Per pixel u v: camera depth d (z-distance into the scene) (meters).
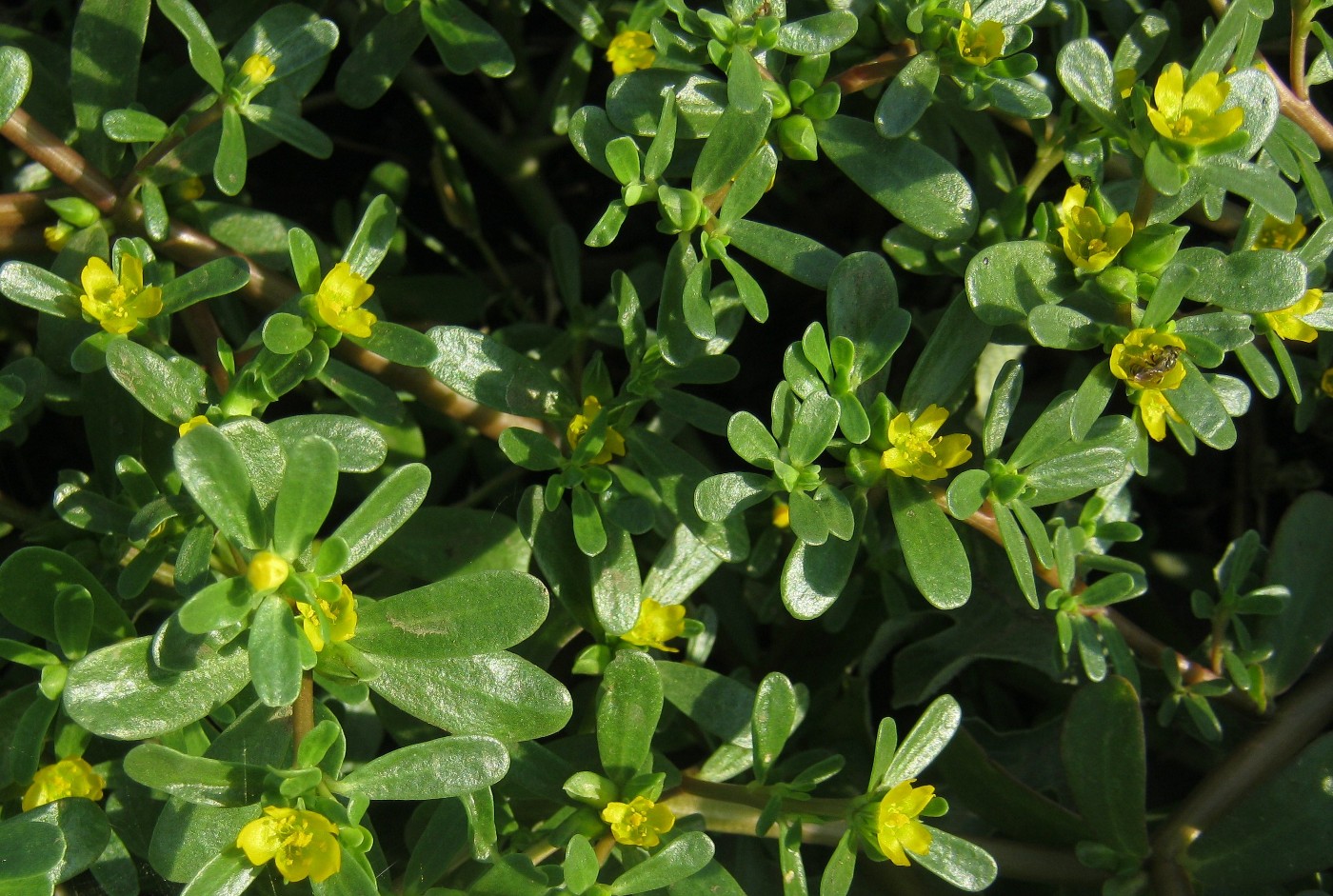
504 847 0.32
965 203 0.32
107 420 0.32
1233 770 0.34
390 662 0.29
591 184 0.43
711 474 0.31
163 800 0.32
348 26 0.39
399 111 0.43
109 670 0.29
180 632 0.28
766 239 0.31
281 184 0.42
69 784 0.31
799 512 0.30
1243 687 0.34
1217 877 0.33
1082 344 0.30
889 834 0.30
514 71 0.40
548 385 0.32
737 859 0.34
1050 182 0.40
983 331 0.31
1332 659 0.35
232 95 0.32
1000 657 0.36
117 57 0.32
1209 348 0.30
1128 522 0.35
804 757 0.34
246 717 0.29
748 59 0.30
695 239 0.33
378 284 0.39
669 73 0.32
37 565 0.30
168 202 0.34
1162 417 0.31
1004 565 0.36
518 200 0.41
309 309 0.30
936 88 0.34
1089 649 0.33
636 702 0.31
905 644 0.37
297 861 0.28
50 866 0.29
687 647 0.34
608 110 0.32
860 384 0.31
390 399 0.32
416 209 0.42
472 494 0.38
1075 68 0.30
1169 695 0.34
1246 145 0.30
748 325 0.41
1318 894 0.34
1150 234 0.30
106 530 0.31
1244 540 0.34
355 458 0.30
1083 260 0.31
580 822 0.31
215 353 0.32
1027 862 0.34
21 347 0.38
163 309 0.31
